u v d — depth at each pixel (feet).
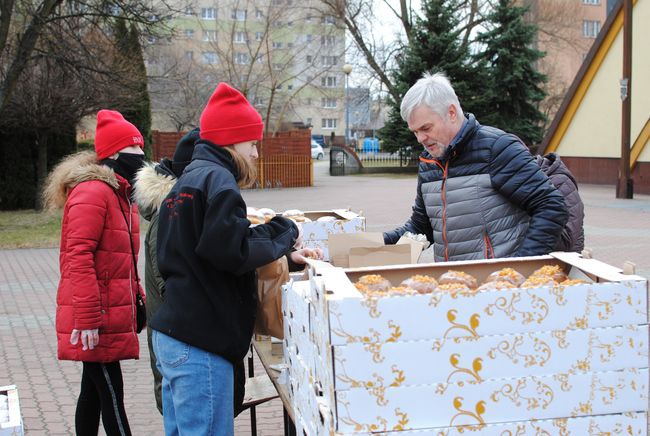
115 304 12.00
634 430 6.75
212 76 125.39
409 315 6.37
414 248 9.66
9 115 60.90
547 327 6.55
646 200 60.70
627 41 61.31
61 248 12.09
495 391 6.52
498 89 107.76
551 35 126.00
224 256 8.50
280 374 9.58
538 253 9.59
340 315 6.29
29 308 27.32
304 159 94.84
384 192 79.77
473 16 111.04
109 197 12.00
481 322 6.46
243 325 9.11
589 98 75.82
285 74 137.39
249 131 9.29
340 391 6.33
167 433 9.66
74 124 65.05
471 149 10.21
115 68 60.29
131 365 20.21
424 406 6.44
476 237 10.28
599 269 7.33
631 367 6.68
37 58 55.01
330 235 9.64
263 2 142.51
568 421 6.64
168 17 58.49
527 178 9.87
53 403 16.99
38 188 65.57
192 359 8.88
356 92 138.82
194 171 9.02
